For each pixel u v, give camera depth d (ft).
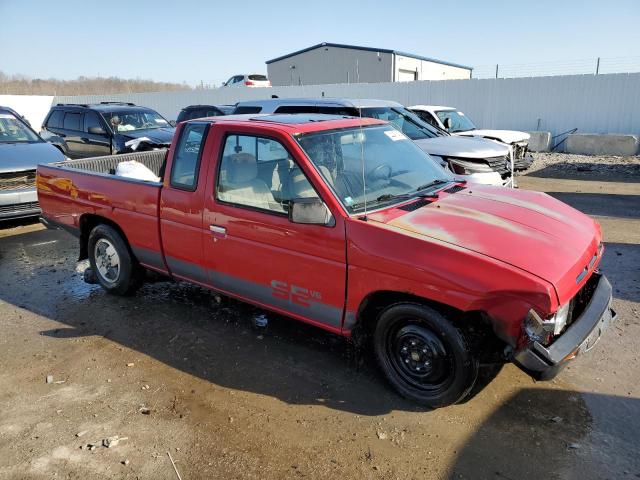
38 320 16.25
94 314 16.60
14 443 10.59
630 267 19.70
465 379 10.70
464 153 26.73
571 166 47.16
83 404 11.87
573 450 10.03
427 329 11.05
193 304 17.25
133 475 9.68
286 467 9.81
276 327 15.48
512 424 10.85
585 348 10.52
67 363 13.67
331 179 12.17
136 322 15.98
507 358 10.16
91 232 17.95
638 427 10.68
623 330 14.75
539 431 10.62
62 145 37.24
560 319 10.33
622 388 12.03
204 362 13.58
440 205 12.51
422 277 10.41
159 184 15.24
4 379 12.96
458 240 10.66
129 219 16.21
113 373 13.14
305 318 12.84
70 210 18.44
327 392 12.16
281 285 12.83
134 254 16.78
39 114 96.94
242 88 82.69
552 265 10.12
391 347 11.82
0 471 9.82
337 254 11.57
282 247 12.48
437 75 131.85
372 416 11.25
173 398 12.05
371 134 14.62
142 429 10.97
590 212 29.27
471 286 9.89
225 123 13.71
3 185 26.08
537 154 55.77
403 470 9.67
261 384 12.54
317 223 11.39
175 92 88.99
